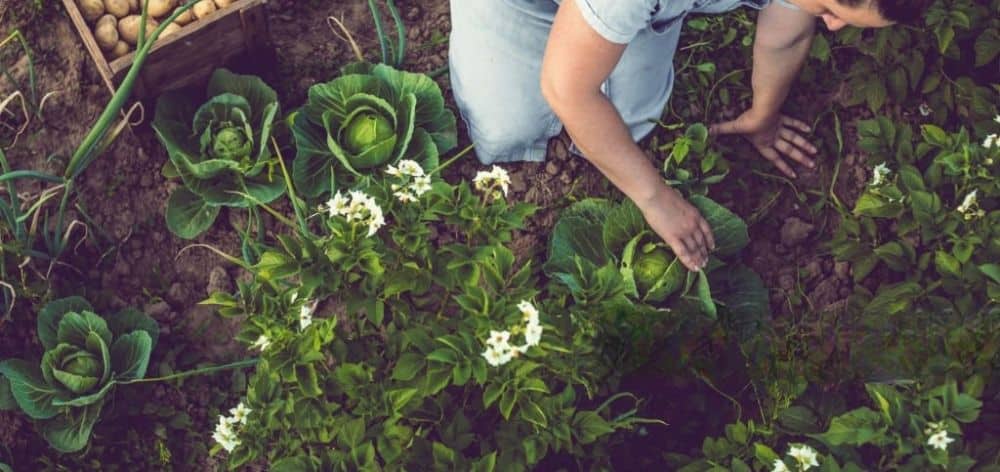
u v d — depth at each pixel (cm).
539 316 253
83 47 281
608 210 277
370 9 301
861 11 194
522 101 270
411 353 249
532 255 282
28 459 262
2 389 262
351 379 249
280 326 245
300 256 247
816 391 265
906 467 246
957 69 295
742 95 296
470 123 284
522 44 258
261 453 253
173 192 278
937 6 283
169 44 262
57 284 273
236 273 281
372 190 253
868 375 264
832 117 294
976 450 257
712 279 277
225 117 276
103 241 278
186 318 278
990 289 260
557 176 289
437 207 251
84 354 259
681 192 278
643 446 268
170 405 270
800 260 287
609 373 257
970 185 273
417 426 263
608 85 266
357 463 248
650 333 257
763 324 273
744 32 297
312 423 251
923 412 247
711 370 263
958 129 294
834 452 256
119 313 271
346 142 273
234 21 269
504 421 266
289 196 283
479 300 244
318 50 296
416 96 281
